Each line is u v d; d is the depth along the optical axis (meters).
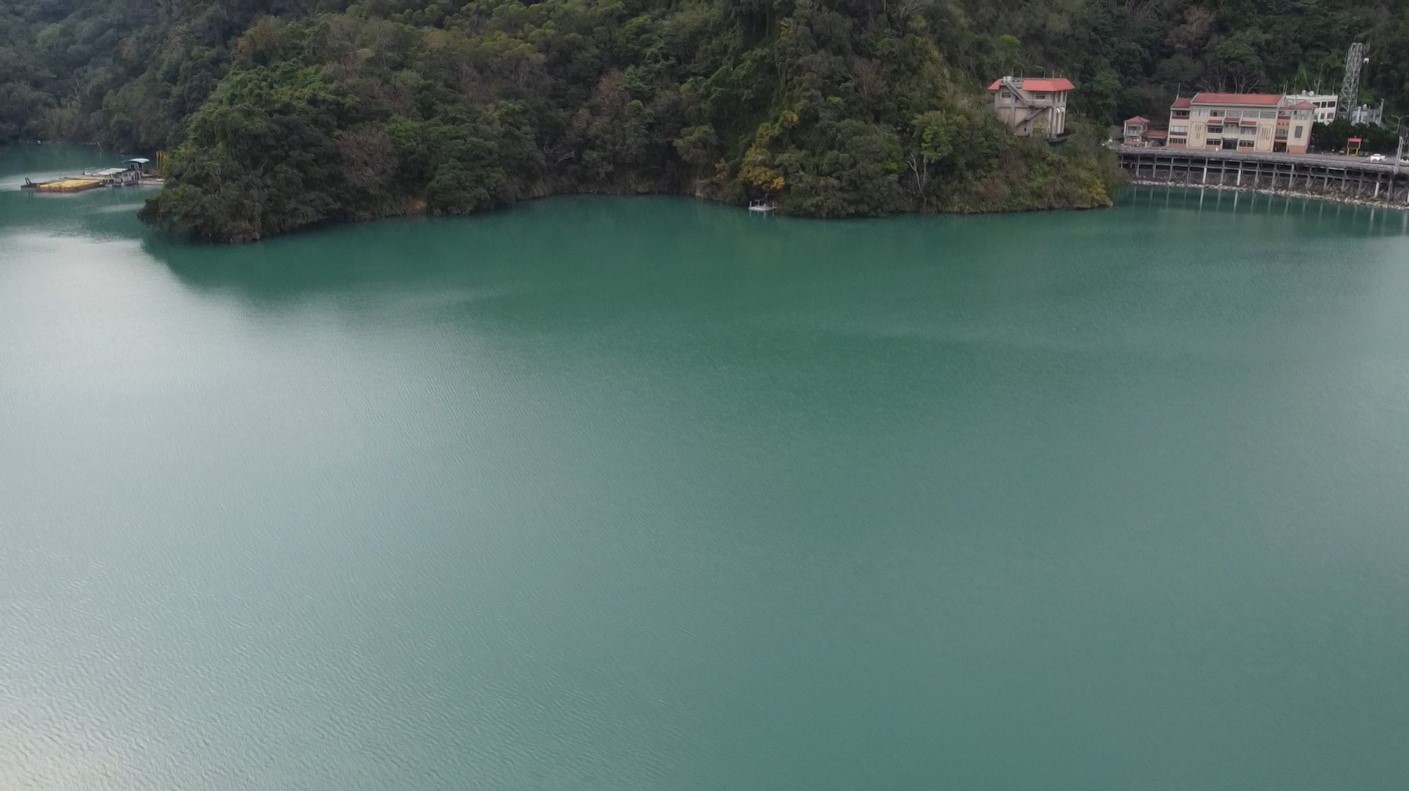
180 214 99.81
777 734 31.25
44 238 103.50
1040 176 121.44
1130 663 34.59
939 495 46.09
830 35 118.44
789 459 49.78
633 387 59.56
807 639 35.88
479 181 119.88
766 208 118.12
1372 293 80.44
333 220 113.38
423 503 45.62
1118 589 38.91
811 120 118.00
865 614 37.31
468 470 48.72
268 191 104.88
